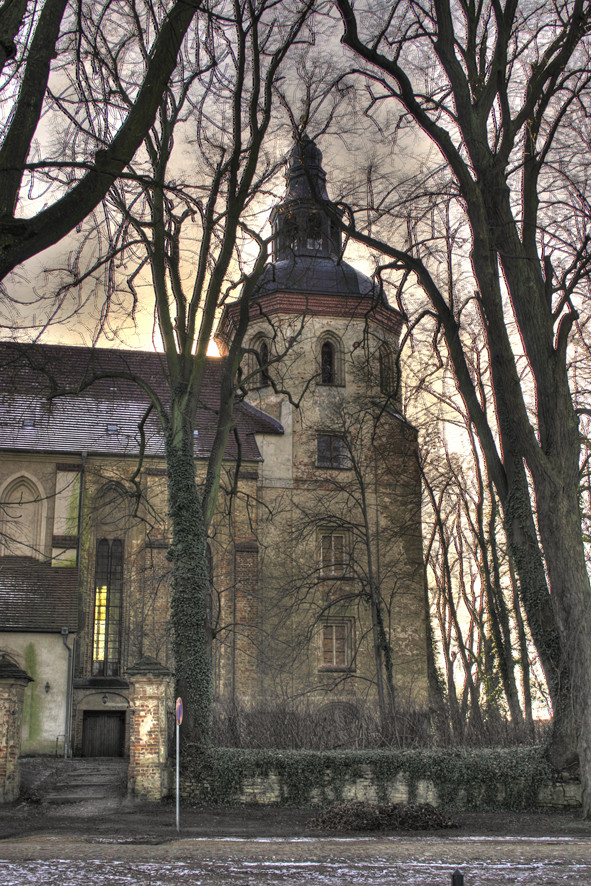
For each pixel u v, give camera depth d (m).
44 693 32.94
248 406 41.62
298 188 35.97
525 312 19.88
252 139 21.33
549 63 20.31
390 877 9.05
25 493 37.03
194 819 16.73
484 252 19.95
